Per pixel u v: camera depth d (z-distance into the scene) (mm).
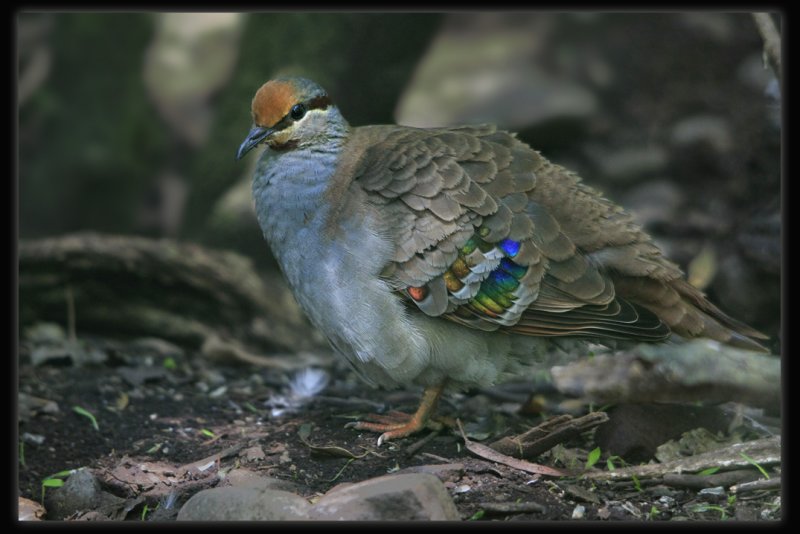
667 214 15688
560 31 19797
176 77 20312
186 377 11727
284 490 8188
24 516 8352
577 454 9242
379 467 8914
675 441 9328
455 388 9711
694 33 18203
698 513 8133
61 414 10367
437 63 19828
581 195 9500
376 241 9039
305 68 15188
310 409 10562
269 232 9727
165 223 19484
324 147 9594
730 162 16188
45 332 12898
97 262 12984
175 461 9445
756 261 14242
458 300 8977
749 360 9570
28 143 19234
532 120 18109
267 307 13641
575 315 9094
